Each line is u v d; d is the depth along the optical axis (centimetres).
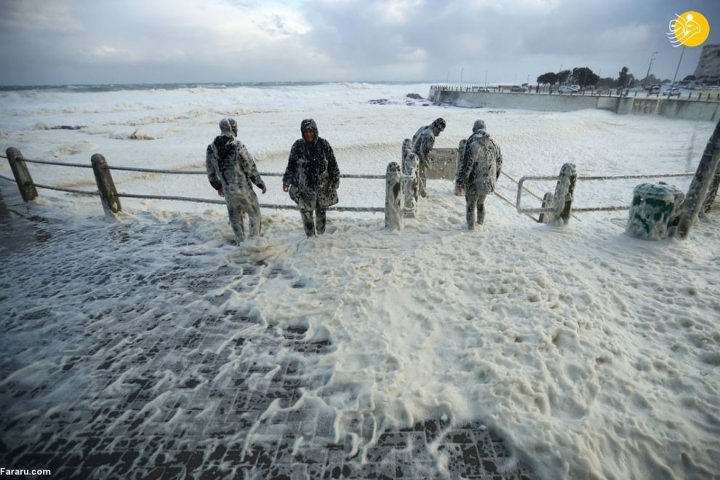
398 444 227
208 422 243
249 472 212
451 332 320
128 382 277
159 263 464
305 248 493
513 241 506
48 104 4494
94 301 383
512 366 274
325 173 486
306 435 234
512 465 215
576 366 273
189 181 1555
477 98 5381
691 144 2036
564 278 396
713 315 340
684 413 240
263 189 487
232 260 463
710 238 538
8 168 1648
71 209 665
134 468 215
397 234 537
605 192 1245
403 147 724
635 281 398
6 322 349
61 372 287
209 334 329
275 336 325
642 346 302
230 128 452
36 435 236
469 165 511
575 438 220
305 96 6925
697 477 208
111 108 4122
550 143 2192
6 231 573
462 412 244
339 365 283
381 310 352
